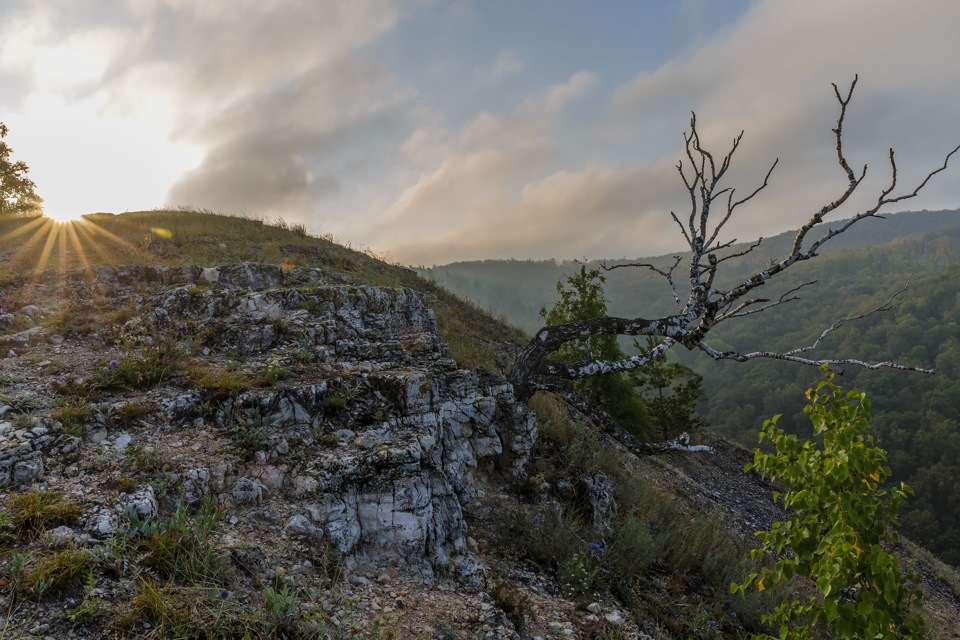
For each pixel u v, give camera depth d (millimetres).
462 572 5262
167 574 3578
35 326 7621
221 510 4535
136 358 6656
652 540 7406
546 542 6363
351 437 6066
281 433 5723
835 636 3617
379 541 5062
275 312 8648
